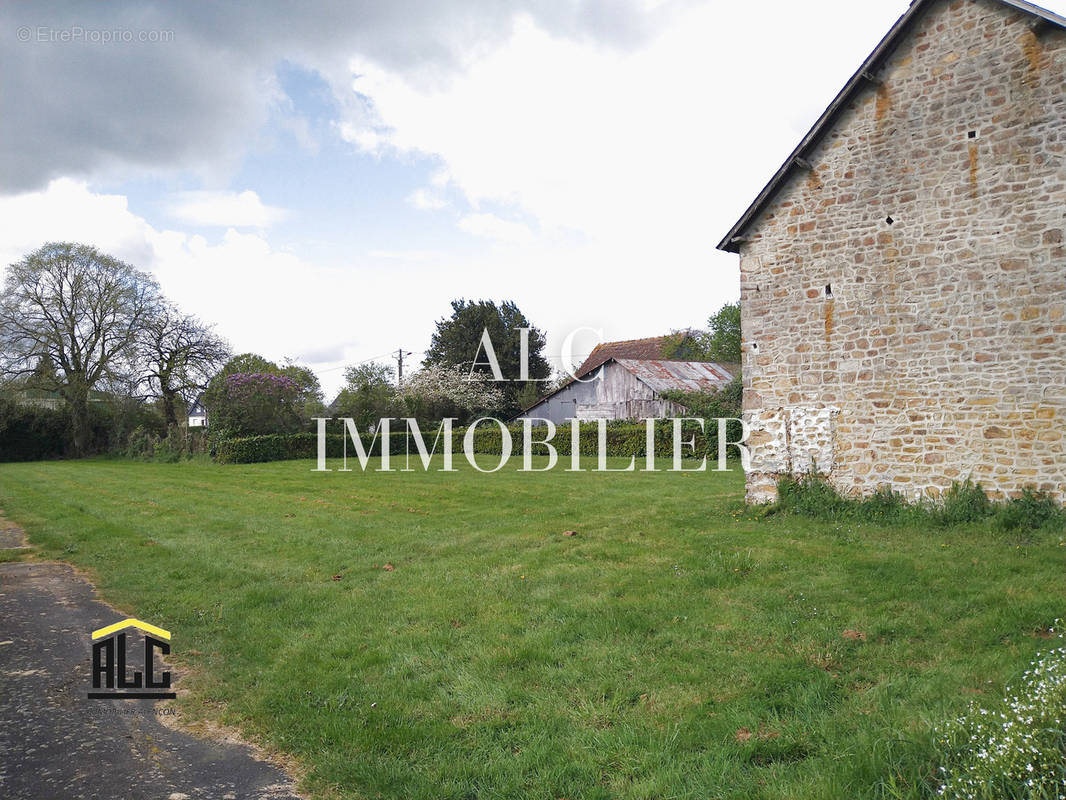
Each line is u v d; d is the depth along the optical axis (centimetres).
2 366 3441
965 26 989
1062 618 581
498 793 377
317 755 423
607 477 1897
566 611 680
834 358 1102
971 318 980
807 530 998
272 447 2788
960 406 988
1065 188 911
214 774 405
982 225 973
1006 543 854
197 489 1794
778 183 1144
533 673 536
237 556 973
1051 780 308
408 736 441
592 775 392
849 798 340
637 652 570
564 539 1026
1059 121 916
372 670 554
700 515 1165
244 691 521
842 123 1095
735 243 1209
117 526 1212
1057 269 916
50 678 551
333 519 1267
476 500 1472
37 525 1273
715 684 505
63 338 3556
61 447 3825
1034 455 928
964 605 637
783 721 446
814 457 1117
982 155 975
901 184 1042
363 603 736
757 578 767
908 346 1033
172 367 3672
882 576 750
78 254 3559
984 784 310
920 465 1019
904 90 1041
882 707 450
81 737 452
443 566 889
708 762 397
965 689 463
